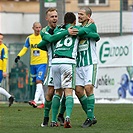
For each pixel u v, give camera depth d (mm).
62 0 46469
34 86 48500
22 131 23250
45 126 25547
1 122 27672
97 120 28766
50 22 25750
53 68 25141
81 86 26047
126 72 46531
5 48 39594
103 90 47438
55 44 25219
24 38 72812
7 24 71625
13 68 49469
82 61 25781
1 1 86375
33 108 38031
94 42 25797
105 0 91938
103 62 47500
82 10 25812
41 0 45875
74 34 24797
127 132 23031
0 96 51250
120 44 46844
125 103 45156
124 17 71188
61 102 26500
